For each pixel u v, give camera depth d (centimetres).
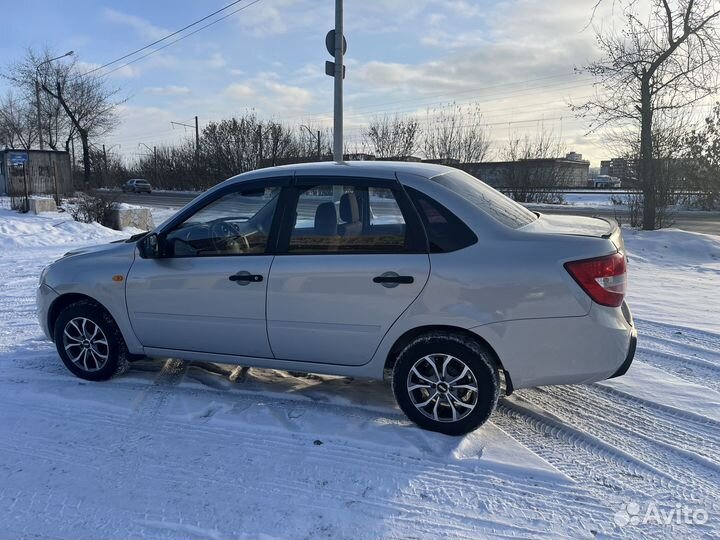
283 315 376
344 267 358
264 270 377
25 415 387
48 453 337
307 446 342
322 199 375
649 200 1347
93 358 442
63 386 436
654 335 567
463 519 273
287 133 4078
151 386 437
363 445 342
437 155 2998
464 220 344
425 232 348
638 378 447
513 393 419
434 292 341
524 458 326
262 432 361
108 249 442
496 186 3028
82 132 3450
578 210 2453
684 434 355
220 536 261
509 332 331
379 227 358
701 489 296
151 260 414
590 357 325
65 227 1502
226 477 310
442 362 349
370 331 359
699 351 515
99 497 292
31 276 912
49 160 2653
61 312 447
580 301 322
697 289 795
